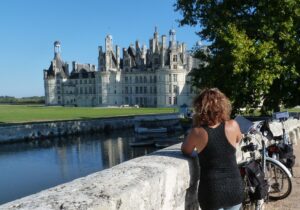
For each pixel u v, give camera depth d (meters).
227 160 3.90
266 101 19.09
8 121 61.31
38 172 33.75
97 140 55.75
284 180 7.14
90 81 167.62
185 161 4.48
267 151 7.40
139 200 3.38
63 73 181.88
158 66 144.88
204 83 17.70
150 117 62.91
